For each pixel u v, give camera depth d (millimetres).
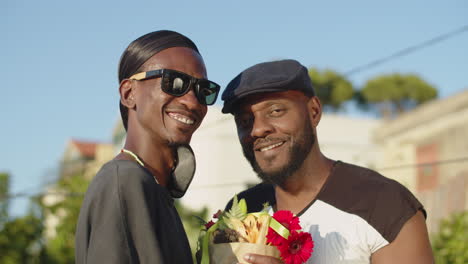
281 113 3053
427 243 2908
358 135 18797
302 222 3062
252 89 3012
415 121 12523
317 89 27141
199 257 2725
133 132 2670
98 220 2350
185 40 2764
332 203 3033
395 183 3021
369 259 2922
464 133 11375
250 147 3154
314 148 3154
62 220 12250
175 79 2607
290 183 3135
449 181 11266
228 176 17531
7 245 11633
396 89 31172
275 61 3188
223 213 2752
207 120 17703
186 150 2730
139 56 2664
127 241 2322
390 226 2877
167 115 2631
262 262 2547
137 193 2377
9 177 12516
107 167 2488
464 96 11484
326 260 2936
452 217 6980
